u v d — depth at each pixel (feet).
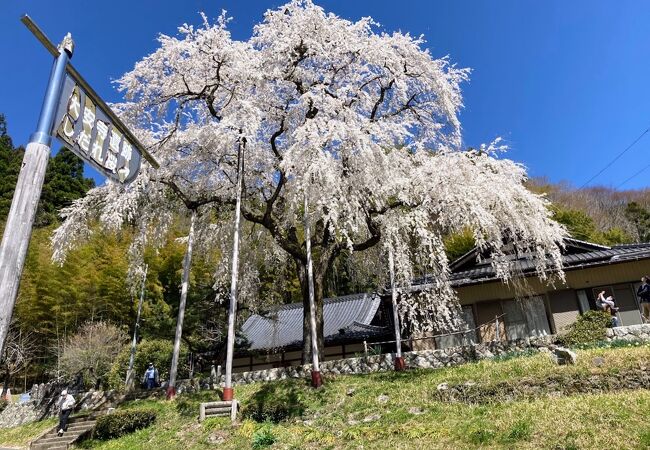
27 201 7.06
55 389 53.42
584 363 27.02
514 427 20.43
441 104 41.09
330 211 31.89
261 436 26.09
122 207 38.09
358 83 42.63
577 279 48.49
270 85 41.47
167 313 64.28
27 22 7.46
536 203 36.58
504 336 48.70
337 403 31.40
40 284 66.74
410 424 24.61
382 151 34.50
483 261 52.90
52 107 7.74
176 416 34.63
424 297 40.34
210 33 37.99
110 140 9.56
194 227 45.14
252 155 43.16
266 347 62.08
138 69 40.04
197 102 43.01
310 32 39.50
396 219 36.83
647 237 111.14
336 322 66.74
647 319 39.75
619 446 16.83
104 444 33.06
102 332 60.75
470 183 35.73
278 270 54.90
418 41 39.58
